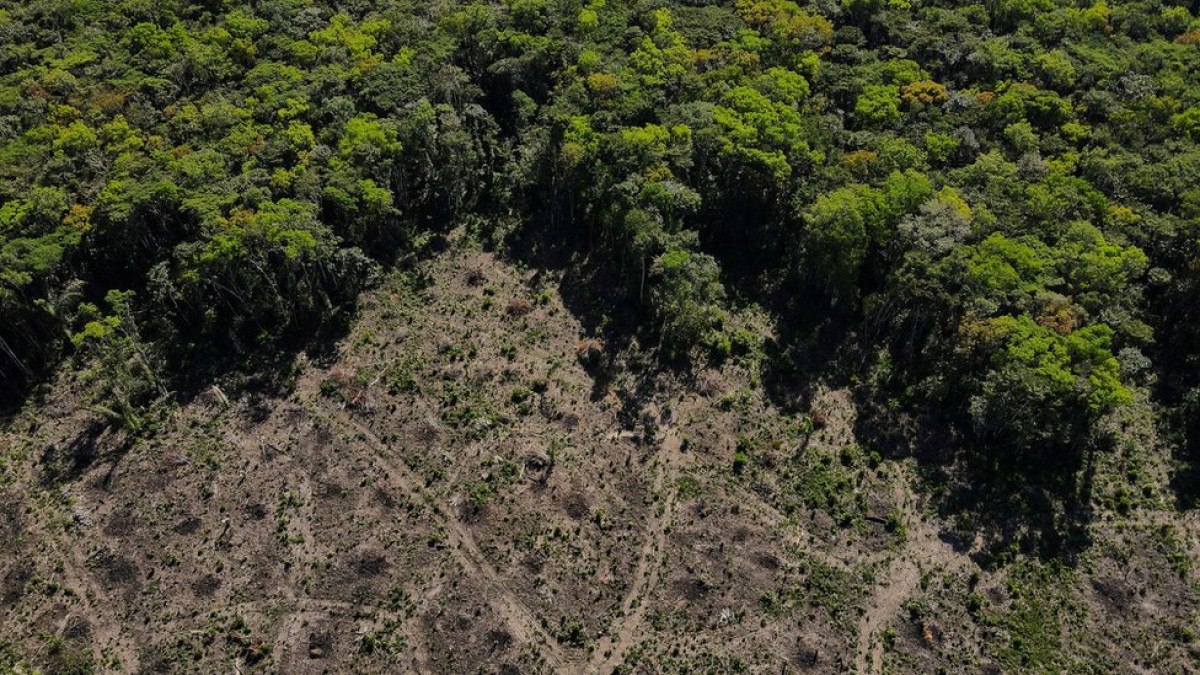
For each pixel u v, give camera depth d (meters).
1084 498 97.75
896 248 112.31
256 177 113.62
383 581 89.94
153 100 126.25
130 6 141.88
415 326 114.00
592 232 123.88
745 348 112.44
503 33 139.00
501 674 84.56
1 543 91.56
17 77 128.12
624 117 124.25
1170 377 107.62
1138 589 91.00
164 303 109.19
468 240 126.00
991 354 101.06
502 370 109.12
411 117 122.94
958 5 152.12
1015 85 132.00
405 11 147.12
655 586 90.88
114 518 93.56
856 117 130.75
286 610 87.75
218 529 93.00
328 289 115.69
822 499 98.12
